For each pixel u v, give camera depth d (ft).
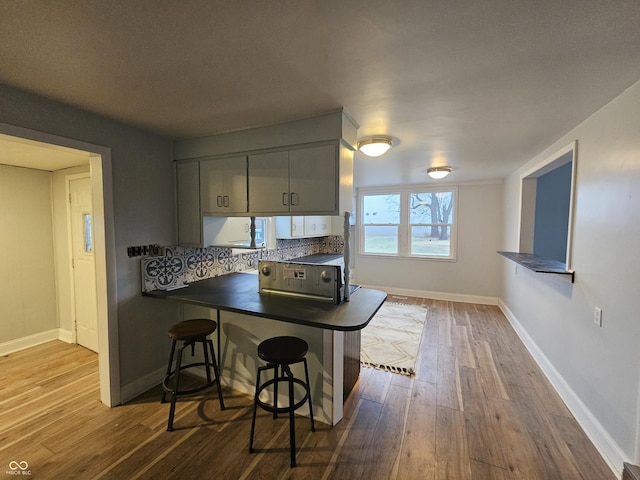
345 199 7.06
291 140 7.20
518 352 10.75
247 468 5.59
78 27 3.66
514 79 5.07
